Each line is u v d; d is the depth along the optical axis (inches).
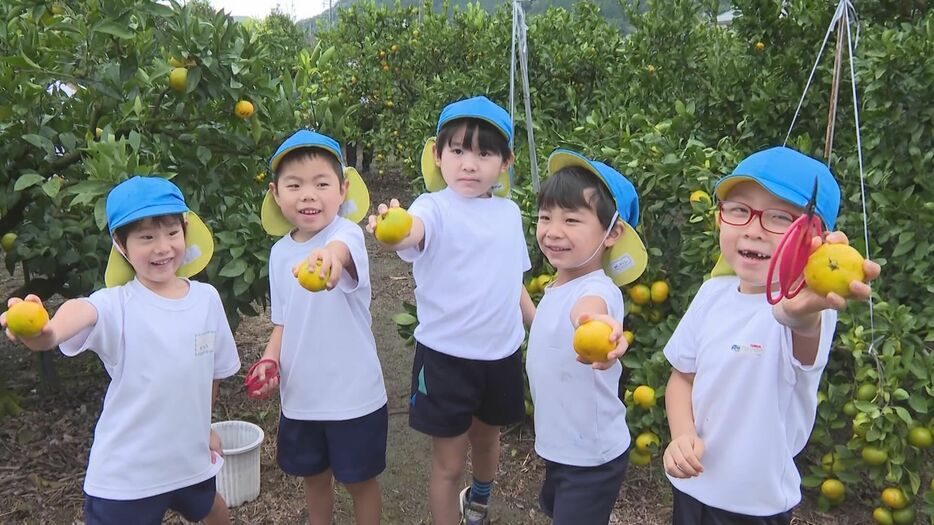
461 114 101.7
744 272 75.8
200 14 159.0
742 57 226.5
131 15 136.3
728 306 79.5
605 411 90.3
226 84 137.9
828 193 71.9
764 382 75.1
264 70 155.9
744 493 76.5
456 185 104.7
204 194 148.9
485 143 101.9
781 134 198.8
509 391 110.2
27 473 136.6
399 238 91.6
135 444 88.6
